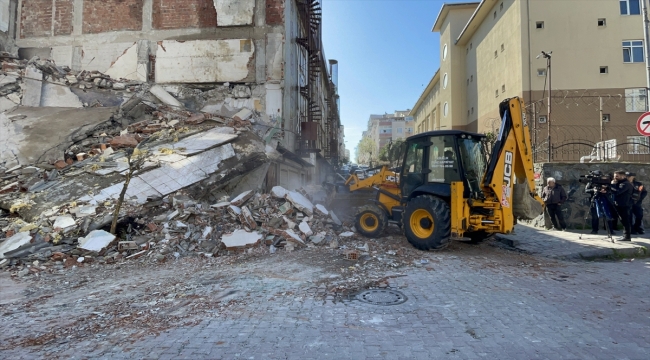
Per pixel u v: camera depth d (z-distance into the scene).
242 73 16.69
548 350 3.29
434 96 45.62
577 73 22.05
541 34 22.39
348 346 3.38
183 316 4.14
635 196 8.34
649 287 5.25
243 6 16.62
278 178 15.32
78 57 17.64
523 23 22.59
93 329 3.82
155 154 10.72
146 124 13.55
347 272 5.89
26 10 18.23
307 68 21.44
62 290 5.18
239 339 3.53
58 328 3.85
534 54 22.38
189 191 9.14
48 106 14.72
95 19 17.66
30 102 14.52
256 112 16.23
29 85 14.61
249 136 12.60
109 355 3.25
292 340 3.50
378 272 5.93
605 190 8.58
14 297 4.89
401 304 4.50
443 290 5.04
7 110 13.77
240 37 16.77
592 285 5.34
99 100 15.37
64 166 10.64
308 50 20.22
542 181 10.88
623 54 21.98
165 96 15.95
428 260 6.76
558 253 7.32
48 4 18.09
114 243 7.05
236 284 5.29
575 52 22.14
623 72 21.81
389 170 9.65
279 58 16.53
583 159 13.88
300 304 4.49
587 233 9.66
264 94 16.52
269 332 3.69
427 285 5.27
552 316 4.11
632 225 9.51
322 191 12.88
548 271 6.14
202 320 4.02
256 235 7.45
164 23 17.22
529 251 7.64
